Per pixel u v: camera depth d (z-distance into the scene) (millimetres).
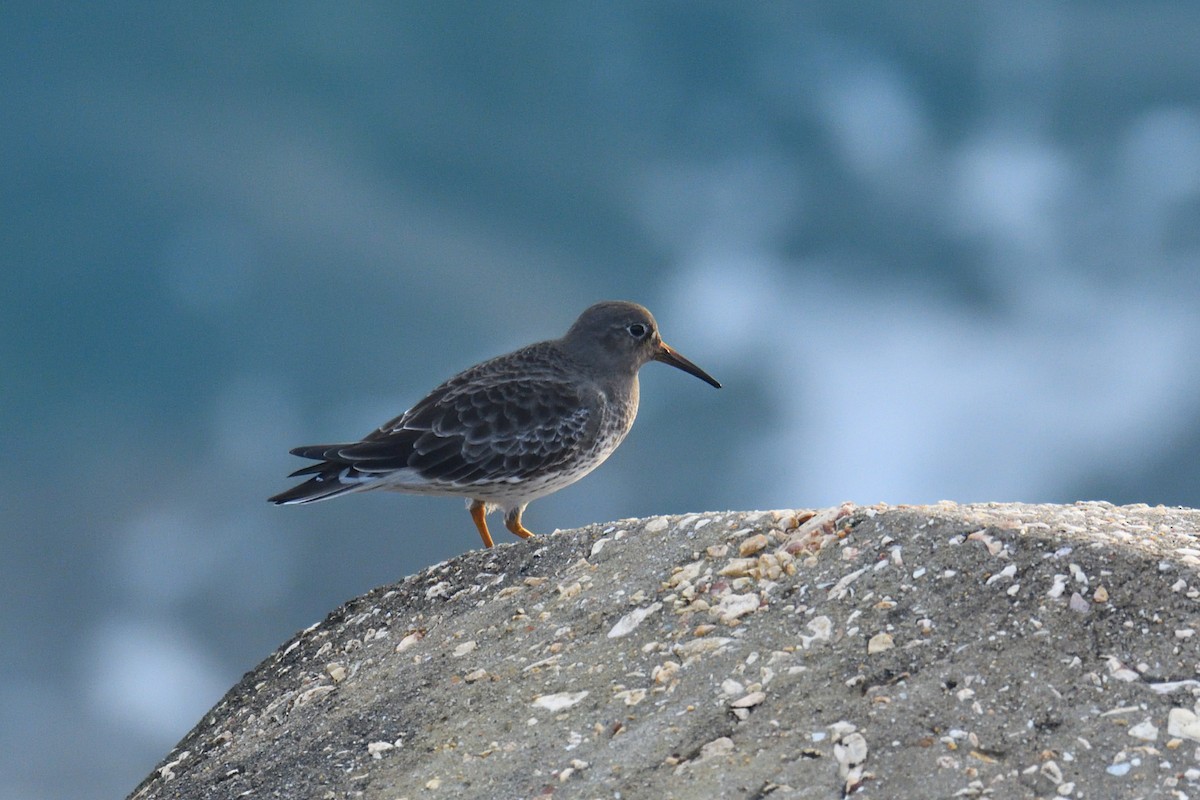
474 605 10516
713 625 8914
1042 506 10023
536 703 8648
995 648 7863
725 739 7648
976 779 6941
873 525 9391
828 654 8195
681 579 9633
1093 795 6758
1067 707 7332
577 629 9492
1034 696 7441
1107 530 8961
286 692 10391
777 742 7504
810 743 7418
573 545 10875
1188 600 7875
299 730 9453
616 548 10539
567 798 7539
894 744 7266
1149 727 7105
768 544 9695
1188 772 6793
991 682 7598
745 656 8422
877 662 7980
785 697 7898
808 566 9242
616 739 7984
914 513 9312
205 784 9180
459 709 8922
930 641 8055
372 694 9578
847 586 8820
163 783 9797
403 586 11320
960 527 8953
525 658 9328
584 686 8703
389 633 10664
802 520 9875
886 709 7527
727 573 9469
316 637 11180
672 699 8219
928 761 7105
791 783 7152
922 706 7504
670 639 8930
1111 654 7637
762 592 9133
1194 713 7145
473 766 8133
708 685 8227
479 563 11164
